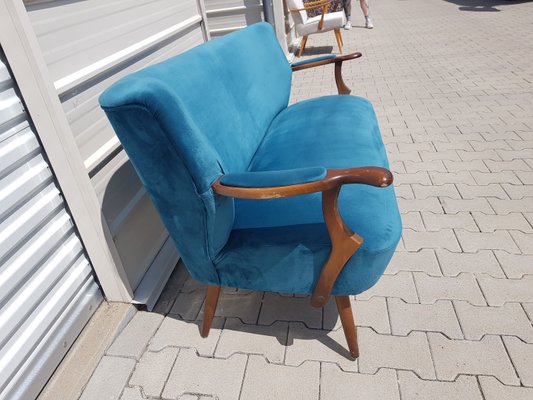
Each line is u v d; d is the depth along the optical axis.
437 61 5.34
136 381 1.46
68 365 1.51
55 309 1.47
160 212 1.31
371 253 1.25
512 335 1.48
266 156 1.84
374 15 10.03
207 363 1.50
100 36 1.67
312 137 1.90
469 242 1.97
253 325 1.64
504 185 2.40
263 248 1.30
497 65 4.83
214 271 1.42
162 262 1.97
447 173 2.60
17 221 1.29
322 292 1.33
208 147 1.19
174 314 1.75
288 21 6.73
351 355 1.44
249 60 2.10
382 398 1.31
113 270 1.66
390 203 1.45
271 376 1.42
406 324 1.57
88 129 1.59
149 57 2.14
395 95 4.23
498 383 1.32
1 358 1.26
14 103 1.26
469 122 3.34
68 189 1.46
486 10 8.76
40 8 1.34
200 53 1.70
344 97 2.45
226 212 1.28
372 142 1.84
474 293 1.68
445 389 1.32
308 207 1.39
